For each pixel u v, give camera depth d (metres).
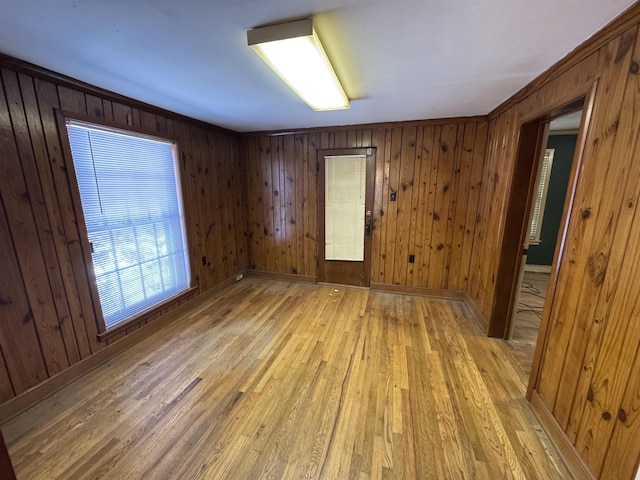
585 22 1.26
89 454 1.52
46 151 1.87
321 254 4.02
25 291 1.80
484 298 2.84
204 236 3.45
